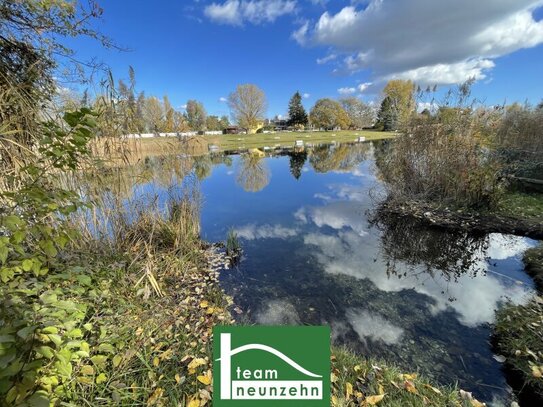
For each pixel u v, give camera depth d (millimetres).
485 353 2080
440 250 3934
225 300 2689
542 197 5223
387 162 6156
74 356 1226
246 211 5965
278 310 2605
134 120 3225
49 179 1951
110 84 2750
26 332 913
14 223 1115
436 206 5156
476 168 4891
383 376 1719
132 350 1657
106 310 1945
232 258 3670
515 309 2500
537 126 6160
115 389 1434
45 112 2270
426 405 1503
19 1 1808
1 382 914
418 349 2137
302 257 3734
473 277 3182
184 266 3166
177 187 4168
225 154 17000
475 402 1600
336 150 17750
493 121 5371
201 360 1715
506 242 3977
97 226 2912
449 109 5262
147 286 2434
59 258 2217
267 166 12516
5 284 1357
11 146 2006
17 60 2109
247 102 39969
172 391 1518
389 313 2576
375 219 5293
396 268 3441
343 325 2414
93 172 2701
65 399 1291
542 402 1691
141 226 3529
